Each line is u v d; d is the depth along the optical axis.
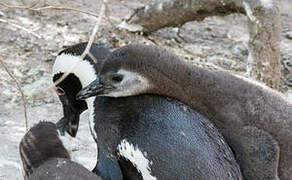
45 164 7.44
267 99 6.93
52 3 14.04
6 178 8.76
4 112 10.49
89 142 9.89
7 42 12.44
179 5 12.98
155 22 13.34
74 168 7.27
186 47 13.57
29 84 11.28
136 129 6.69
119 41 13.08
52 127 8.32
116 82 6.86
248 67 12.08
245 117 6.79
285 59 13.45
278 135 6.82
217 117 6.82
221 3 12.52
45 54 12.22
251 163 6.69
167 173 6.43
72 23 13.46
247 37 14.45
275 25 11.76
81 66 7.76
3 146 9.49
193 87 6.82
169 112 6.63
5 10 13.41
